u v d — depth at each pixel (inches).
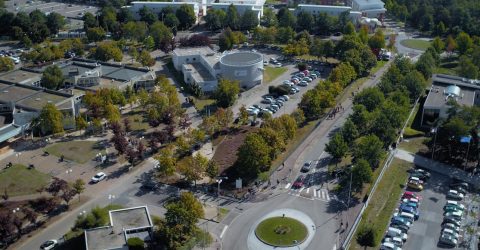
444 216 7637.8
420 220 7573.8
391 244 6865.2
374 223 7440.9
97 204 7839.6
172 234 6742.1
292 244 6973.4
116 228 6939.0
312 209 7746.1
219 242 7012.8
